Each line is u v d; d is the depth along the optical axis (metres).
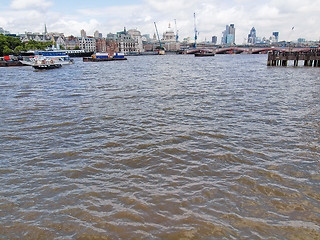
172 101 28.36
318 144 15.31
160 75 60.25
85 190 10.80
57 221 8.93
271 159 13.36
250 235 8.16
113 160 13.63
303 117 21.06
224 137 16.61
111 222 8.82
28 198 10.32
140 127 19.12
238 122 19.95
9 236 8.27
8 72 78.81
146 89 37.66
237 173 11.94
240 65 94.12
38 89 39.78
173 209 9.42
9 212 9.45
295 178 11.47
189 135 17.12
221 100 28.27
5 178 11.97
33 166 13.17
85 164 13.23
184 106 25.75
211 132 17.64
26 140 16.92
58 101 29.55
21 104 28.14
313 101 26.91
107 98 30.94
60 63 102.81
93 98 31.09
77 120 21.33
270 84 40.09
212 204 9.68
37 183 11.47
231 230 8.38
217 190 10.57
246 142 15.70
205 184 11.04
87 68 92.38
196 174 11.92
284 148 14.76
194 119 20.98
